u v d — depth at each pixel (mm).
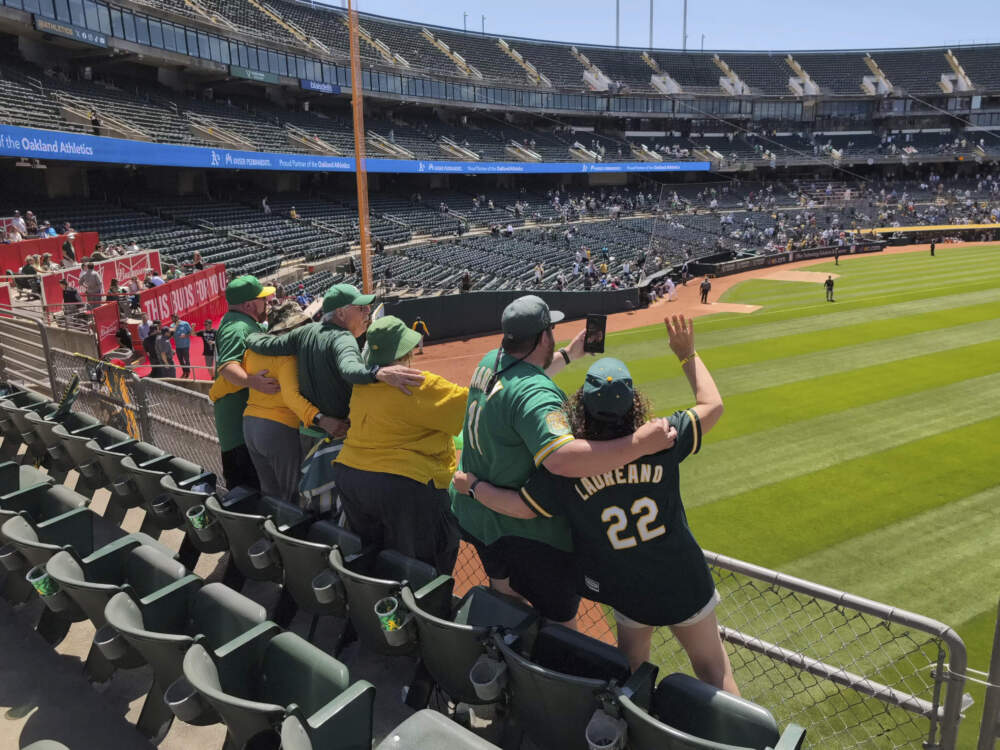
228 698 2303
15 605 3990
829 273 39500
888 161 65938
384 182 49250
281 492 4250
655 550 2449
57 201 26891
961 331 20859
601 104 62594
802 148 67875
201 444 5535
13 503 4203
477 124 59375
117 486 4488
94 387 6883
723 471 10344
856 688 3105
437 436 3305
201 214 30906
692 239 50375
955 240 55656
